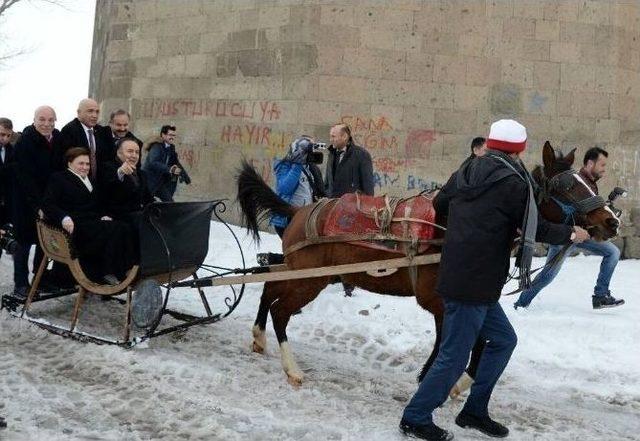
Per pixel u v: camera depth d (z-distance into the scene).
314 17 11.40
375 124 11.38
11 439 4.20
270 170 11.72
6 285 8.41
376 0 11.30
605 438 4.82
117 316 7.24
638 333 7.15
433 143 11.38
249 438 4.45
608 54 11.70
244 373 5.70
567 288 9.12
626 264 11.16
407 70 11.34
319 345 6.86
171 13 12.83
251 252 10.47
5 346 6.14
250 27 11.93
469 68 11.39
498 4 11.40
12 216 7.53
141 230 5.89
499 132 4.42
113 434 4.42
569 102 11.58
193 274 6.74
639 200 11.93
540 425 4.99
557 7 11.50
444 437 4.52
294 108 11.52
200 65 12.49
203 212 6.63
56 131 7.30
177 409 4.88
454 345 4.43
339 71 11.38
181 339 6.59
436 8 11.34
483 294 4.29
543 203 4.89
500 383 5.97
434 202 4.92
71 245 6.29
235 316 7.58
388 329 7.25
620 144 11.80
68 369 5.64
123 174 6.95
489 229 4.27
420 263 5.05
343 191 8.12
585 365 6.38
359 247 5.42
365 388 5.55
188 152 12.59
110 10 13.87
